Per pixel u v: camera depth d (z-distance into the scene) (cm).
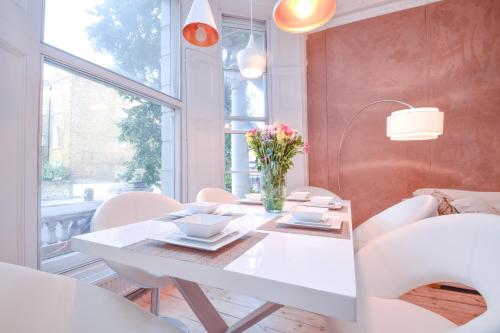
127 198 137
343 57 341
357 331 78
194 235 77
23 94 135
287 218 109
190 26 163
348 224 104
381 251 103
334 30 346
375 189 323
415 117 200
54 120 166
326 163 346
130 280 118
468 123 290
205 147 291
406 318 85
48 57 155
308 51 358
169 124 270
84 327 67
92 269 180
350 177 335
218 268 58
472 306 195
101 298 77
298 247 73
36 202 144
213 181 297
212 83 301
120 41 218
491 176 282
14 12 129
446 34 299
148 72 248
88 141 190
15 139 130
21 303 65
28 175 138
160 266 65
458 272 84
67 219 175
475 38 290
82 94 185
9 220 126
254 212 135
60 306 70
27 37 138
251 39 230
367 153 328
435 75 302
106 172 203
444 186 296
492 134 283
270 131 132
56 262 165
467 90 291
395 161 315
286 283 50
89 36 190
